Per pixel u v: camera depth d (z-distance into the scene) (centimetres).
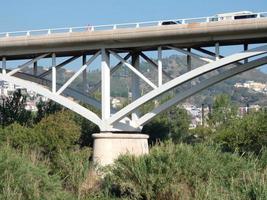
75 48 4912
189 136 7256
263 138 5128
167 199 2936
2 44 5106
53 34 4906
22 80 5072
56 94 4953
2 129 4938
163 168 2969
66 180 3291
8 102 6112
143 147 4716
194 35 4447
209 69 4419
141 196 3000
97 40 4766
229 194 2695
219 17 4388
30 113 6194
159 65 4681
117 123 4812
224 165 3070
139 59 5025
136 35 4609
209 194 2712
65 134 4878
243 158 3256
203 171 2966
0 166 2548
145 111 7206
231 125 5853
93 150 4747
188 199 2861
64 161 3344
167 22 4562
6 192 2445
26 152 3362
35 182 2611
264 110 5841
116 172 3109
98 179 3291
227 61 4344
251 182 2672
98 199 3055
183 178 2948
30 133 4806
